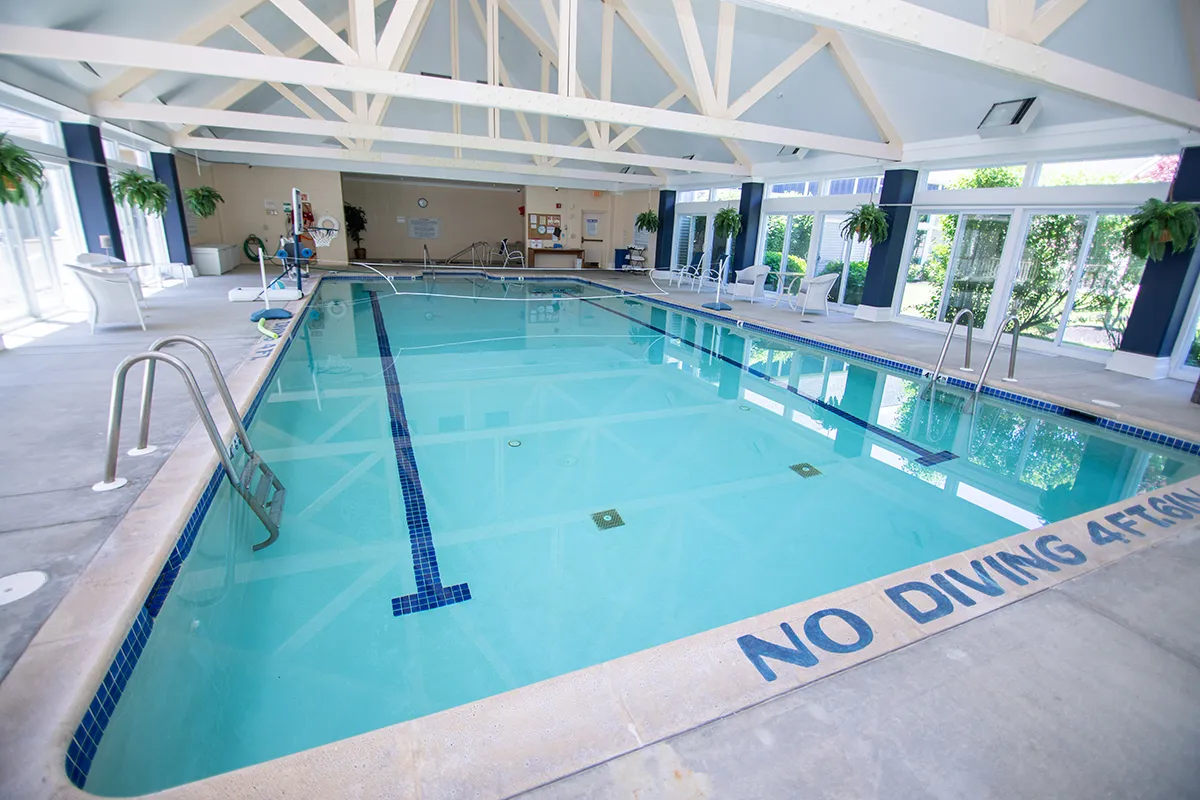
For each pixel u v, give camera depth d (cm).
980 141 698
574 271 1595
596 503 335
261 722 183
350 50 475
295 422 438
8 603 179
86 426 325
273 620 229
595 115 567
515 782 124
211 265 1128
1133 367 570
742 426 467
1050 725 147
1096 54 514
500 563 274
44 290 660
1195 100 454
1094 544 239
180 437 313
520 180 1474
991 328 732
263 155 1297
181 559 237
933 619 187
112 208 746
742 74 844
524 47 1188
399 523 305
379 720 185
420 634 225
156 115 735
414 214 1761
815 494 356
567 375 596
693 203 1365
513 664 212
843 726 144
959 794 127
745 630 177
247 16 802
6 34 408
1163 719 151
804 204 1023
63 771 129
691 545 295
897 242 838
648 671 158
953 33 357
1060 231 659
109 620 174
